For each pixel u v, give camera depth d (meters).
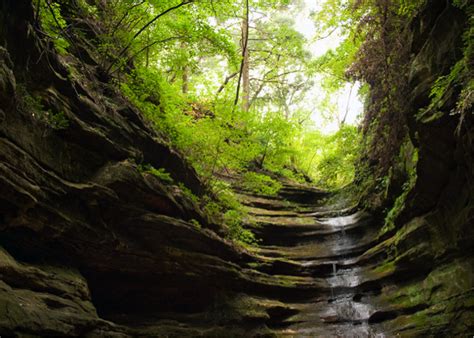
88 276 7.49
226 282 10.17
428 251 9.43
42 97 6.45
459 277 8.41
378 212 13.23
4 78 5.18
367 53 11.52
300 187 19.53
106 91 8.89
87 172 7.22
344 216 15.65
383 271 11.15
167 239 8.53
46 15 7.43
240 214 13.79
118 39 9.99
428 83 8.09
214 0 10.15
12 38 5.88
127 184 7.56
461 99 6.34
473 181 7.45
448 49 7.62
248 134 13.70
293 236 14.74
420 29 8.67
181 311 9.46
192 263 9.09
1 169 5.29
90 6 9.59
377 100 12.34
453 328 8.02
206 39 10.68
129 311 8.49
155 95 10.77
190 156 11.33
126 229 7.81
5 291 4.96
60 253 6.64
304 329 10.54
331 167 21.25
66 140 6.91
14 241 5.92
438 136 7.77
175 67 11.72
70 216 6.59
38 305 5.38
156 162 9.47
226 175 16.41
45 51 6.54
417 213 10.00
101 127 7.71
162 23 10.35
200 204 10.89
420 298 9.32
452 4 7.25
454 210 8.51
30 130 6.09
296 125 19.25
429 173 8.66
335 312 11.06
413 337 8.73
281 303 11.09
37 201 5.86
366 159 15.97
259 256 12.25
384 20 10.45
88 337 6.20
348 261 12.84
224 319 9.71
